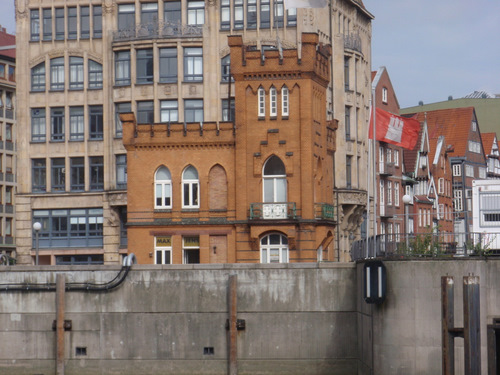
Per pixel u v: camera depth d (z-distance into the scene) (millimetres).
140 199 66250
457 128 137375
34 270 56781
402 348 48250
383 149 101000
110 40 84062
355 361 54625
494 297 47969
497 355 43719
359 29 94438
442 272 48156
